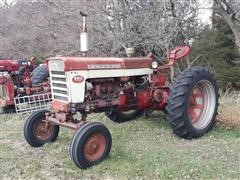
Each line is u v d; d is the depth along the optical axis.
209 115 5.30
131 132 5.56
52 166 4.39
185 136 5.03
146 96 5.29
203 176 3.79
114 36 8.26
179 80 5.02
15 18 14.32
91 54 8.82
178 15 8.00
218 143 4.85
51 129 5.24
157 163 4.17
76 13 9.37
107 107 5.01
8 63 8.12
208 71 5.29
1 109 7.55
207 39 9.39
